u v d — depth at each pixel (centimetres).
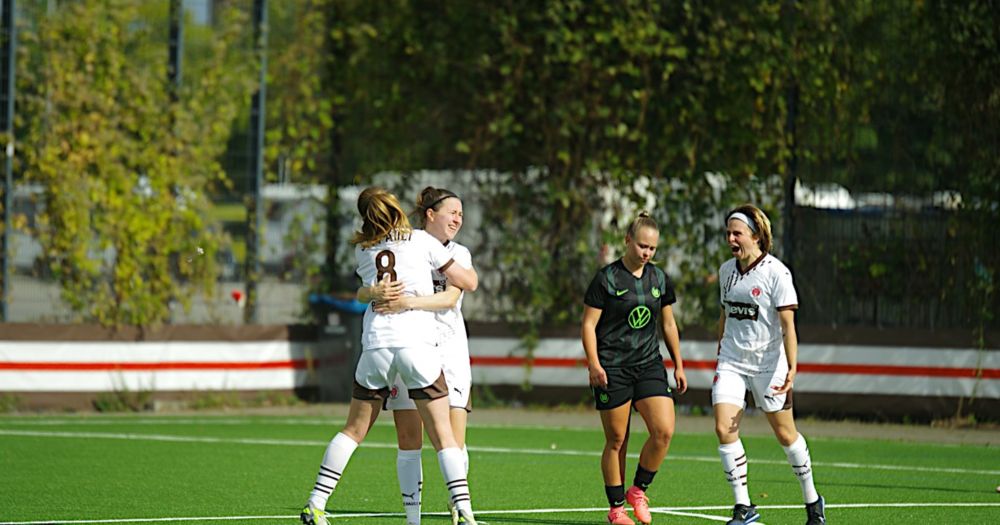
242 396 6512
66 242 6212
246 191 6575
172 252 6425
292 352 6656
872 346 6178
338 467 2873
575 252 6506
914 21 6169
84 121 6228
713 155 6372
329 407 6538
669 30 6397
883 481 4200
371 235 2895
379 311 2858
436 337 2978
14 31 6138
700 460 4747
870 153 6238
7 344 6075
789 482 4156
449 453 2808
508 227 6556
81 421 5803
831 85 6262
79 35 6225
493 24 6431
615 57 6381
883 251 6225
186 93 6431
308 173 6675
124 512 3394
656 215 6425
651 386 3216
